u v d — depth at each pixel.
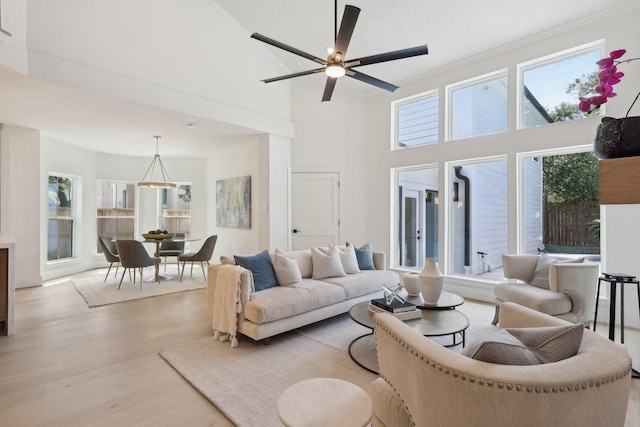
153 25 4.09
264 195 5.64
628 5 3.62
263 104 5.39
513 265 3.87
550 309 3.05
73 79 3.46
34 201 5.37
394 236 6.02
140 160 7.80
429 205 5.62
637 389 2.35
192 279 6.08
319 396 1.41
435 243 5.56
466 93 5.14
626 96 3.68
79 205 6.74
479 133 4.99
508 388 1.07
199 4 4.52
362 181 6.23
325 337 3.35
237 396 2.25
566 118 4.23
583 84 4.10
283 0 4.01
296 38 4.75
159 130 5.30
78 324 3.67
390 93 5.92
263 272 3.62
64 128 5.21
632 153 0.85
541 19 3.99
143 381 2.46
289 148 5.84
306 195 5.98
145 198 7.86
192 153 7.30
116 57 3.78
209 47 4.66
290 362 2.77
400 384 1.44
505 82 4.75
